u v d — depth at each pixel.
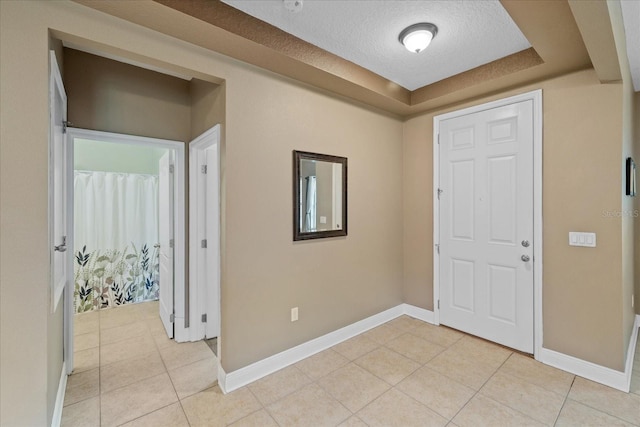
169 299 2.99
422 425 1.80
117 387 2.19
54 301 1.70
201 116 2.61
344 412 1.92
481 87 2.67
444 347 2.75
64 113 2.10
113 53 1.78
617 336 2.14
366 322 3.15
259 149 2.31
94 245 3.85
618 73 2.04
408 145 3.51
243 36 1.90
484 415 1.88
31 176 1.46
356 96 2.89
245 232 2.24
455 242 3.09
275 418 1.87
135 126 2.60
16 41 1.43
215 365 2.49
